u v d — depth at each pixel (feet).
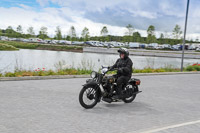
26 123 15.44
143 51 205.36
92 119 16.98
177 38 269.03
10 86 28.81
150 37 286.05
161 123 16.69
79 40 378.53
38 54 172.24
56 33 375.45
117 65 22.07
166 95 27.81
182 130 15.28
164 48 250.37
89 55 180.65
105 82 20.40
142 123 16.51
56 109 19.30
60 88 28.99
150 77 45.57
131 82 22.59
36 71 42.27
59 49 257.34
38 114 17.65
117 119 17.26
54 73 41.75
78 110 19.33
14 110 18.45
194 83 39.47
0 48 210.59
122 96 21.22
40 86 29.81
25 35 404.98
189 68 65.62
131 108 20.93
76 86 30.89
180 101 24.77
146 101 24.13
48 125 15.23
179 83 38.63
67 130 14.43
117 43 277.64
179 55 183.21
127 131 14.65
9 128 14.37
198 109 21.56
